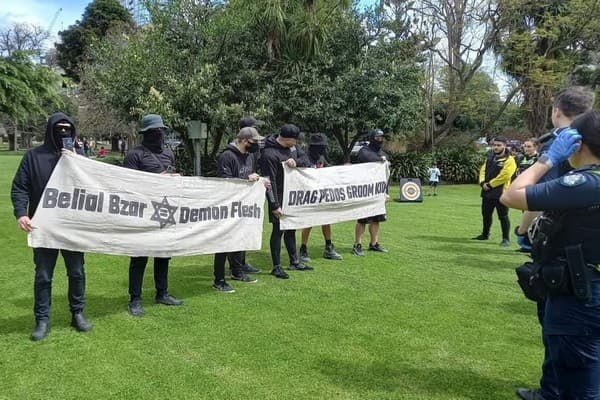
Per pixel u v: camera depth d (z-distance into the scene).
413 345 4.25
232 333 4.44
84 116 34.66
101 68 19.86
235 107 17.08
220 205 5.35
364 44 20.22
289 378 3.62
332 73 19.83
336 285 6.05
